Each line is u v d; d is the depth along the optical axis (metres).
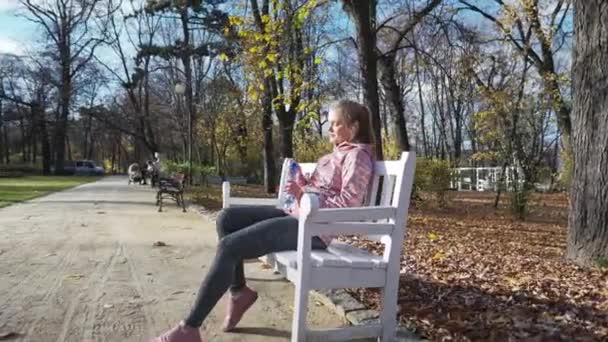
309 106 15.14
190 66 36.50
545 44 17.38
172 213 13.30
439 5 15.08
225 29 12.90
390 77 18.67
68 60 46.41
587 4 5.90
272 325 3.99
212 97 36.53
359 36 12.99
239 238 3.31
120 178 48.88
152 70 43.25
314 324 4.02
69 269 5.91
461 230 11.22
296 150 28.42
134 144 70.38
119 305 4.45
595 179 5.93
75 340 3.59
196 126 39.56
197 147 40.25
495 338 3.54
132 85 44.09
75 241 8.11
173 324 3.96
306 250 3.14
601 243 5.90
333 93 16.97
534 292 4.84
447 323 3.87
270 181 23.86
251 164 42.47
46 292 4.85
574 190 6.19
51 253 6.98
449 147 46.12
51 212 13.13
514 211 15.46
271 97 17.33
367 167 3.55
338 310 4.23
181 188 15.16
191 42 36.28
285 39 10.87
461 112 42.06
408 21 15.35
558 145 22.11
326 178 3.71
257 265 6.13
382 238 3.74
